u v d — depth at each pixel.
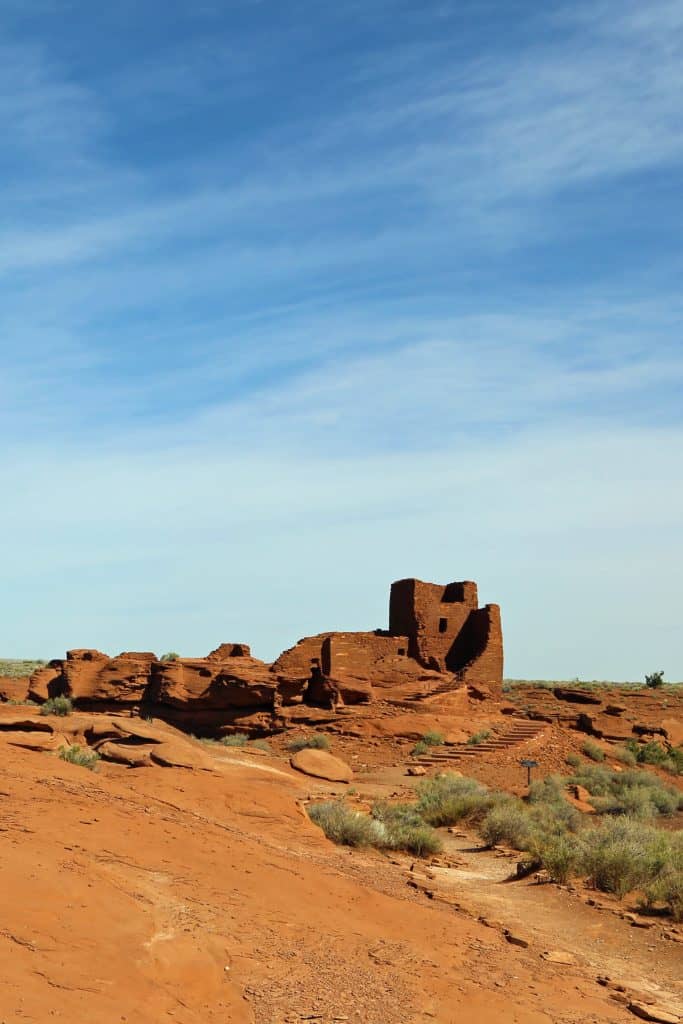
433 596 69.31
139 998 9.88
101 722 41.97
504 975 15.09
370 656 64.50
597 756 58.62
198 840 18.22
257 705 61.16
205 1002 10.79
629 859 24.80
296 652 62.50
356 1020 11.42
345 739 56.84
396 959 14.45
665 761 62.22
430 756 53.25
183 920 13.23
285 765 44.06
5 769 20.56
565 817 37.81
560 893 23.88
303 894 16.72
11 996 8.80
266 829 25.12
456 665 69.44
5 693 77.31
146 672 67.62
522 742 57.00
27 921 10.74
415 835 28.92
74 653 71.19
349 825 27.52
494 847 32.00
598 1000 14.85
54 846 14.66
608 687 98.12
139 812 19.44
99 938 11.02
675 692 88.88
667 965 18.22
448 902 20.70
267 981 12.20
